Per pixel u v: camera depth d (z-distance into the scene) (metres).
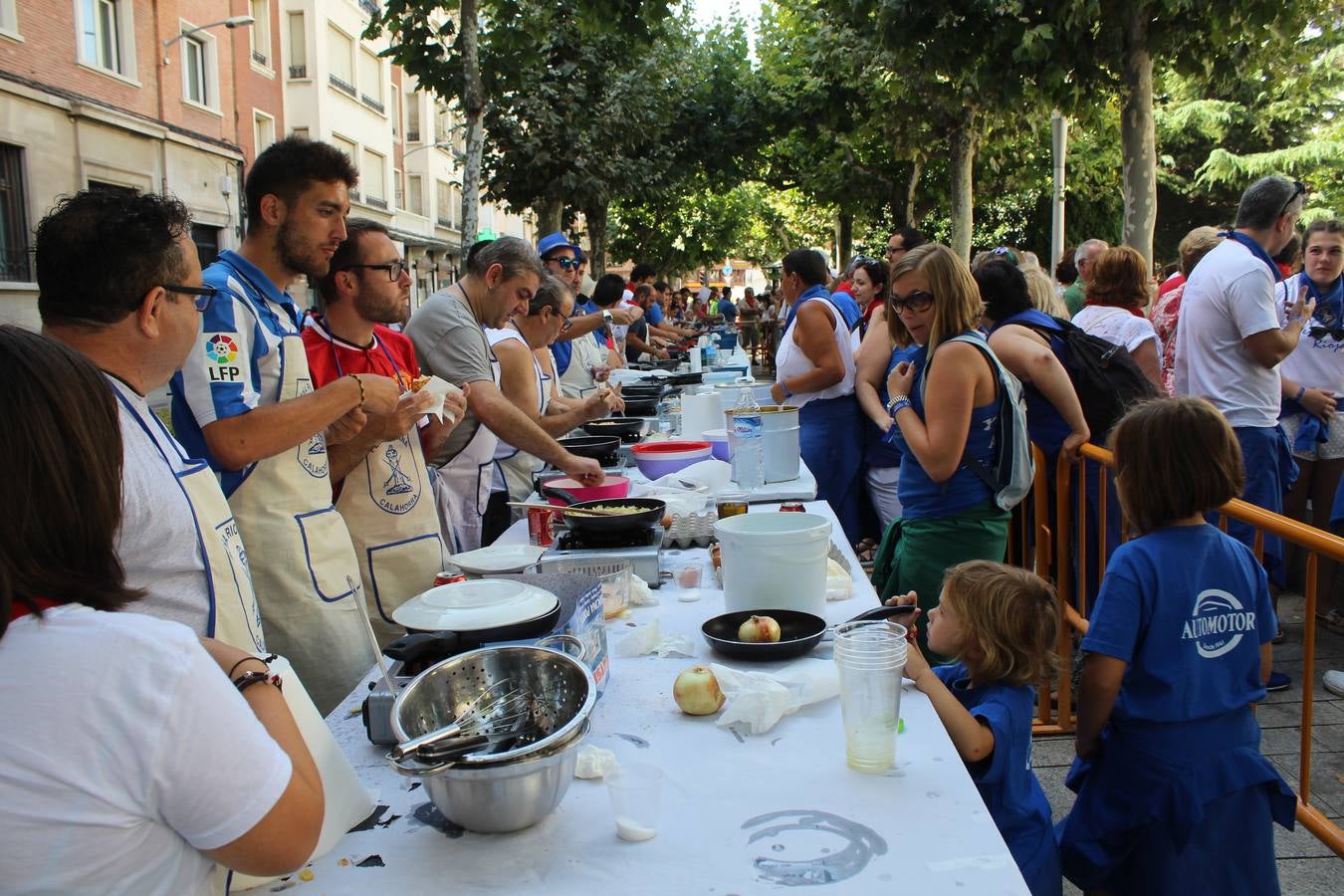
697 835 1.28
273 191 2.13
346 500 2.46
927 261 2.73
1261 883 1.88
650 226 24.33
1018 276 3.74
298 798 1.00
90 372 1.00
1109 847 1.94
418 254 33.78
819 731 1.60
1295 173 21.31
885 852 1.23
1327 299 4.34
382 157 29.95
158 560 1.40
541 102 11.87
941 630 1.89
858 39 12.98
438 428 2.83
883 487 4.95
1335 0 7.98
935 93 11.68
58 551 0.95
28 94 14.68
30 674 0.90
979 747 1.70
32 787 0.89
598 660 1.78
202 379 1.95
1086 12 6.99
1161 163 22.77
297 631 2.12
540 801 1.28
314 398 2.08
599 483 2.91
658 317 12.19
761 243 39.66
